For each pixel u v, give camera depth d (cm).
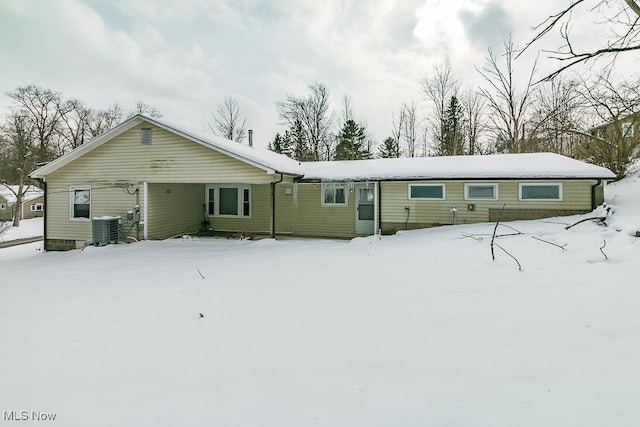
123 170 1216
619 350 292
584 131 1375
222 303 490
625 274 467
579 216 944
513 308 403
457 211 1095
